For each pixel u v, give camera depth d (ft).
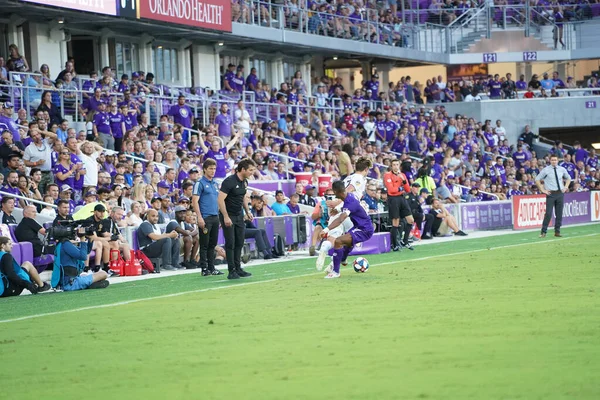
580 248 135.23
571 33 361.10
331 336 62.13
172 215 146.30
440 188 209.87
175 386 49.55
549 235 179.32
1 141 144.87
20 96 174.40
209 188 116.57
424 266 114.32
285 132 231.09
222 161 180.96
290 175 204.33
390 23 325.01
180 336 65.10
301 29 271.69
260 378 50.31
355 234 103.71
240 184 109.09
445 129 296.10
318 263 103.24
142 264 127.13
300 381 49.14
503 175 279.28
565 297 77.05
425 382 47.55
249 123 213.66
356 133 252.42
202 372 52.65
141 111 199.41
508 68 391.45
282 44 268.82
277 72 289.33
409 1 350.02
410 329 63.46
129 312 79.77
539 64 397.80
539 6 360.28
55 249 105.40
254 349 58.65
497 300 76.79
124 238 126.62
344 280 99.66
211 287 100.53
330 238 103.91
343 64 332.39
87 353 60.23
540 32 358.23
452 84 353.51
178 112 200.23
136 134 174.70
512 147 315.78
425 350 55.67
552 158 170.60
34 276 102.58
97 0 192.65
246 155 191.83
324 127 244.83
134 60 235.81
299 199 175.83
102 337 66.33
